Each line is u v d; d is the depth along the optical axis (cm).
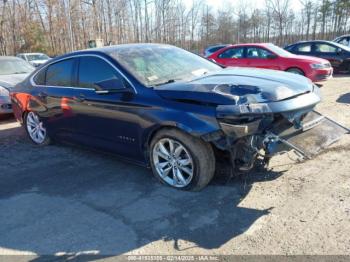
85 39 4122
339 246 283
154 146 410
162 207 363
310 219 323
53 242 316
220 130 352
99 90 426
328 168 427
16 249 309
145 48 493
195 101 369
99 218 351
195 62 496
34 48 3966
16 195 414
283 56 1124
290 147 360
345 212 329
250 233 309
